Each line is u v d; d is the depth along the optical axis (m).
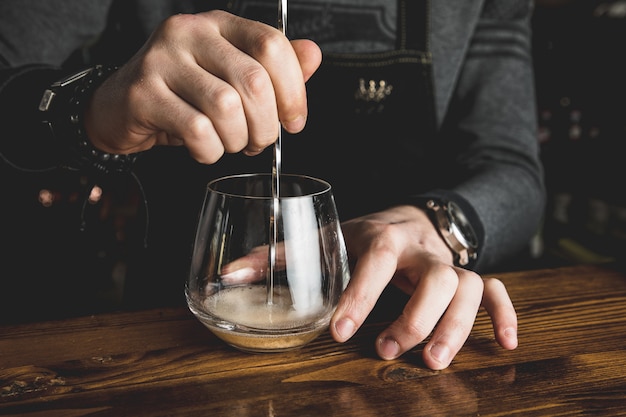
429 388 0.45
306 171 0.82
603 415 0.42
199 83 0.46
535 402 0.43
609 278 0.61
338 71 0.80
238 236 0.45
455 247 0.60
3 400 0.43
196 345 0.49
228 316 0.45
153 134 0.53
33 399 0.43
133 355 0.48
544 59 1.42
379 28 0.81
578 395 0.44
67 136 0.56
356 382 0.45
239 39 0.47
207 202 0.46
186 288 0.48
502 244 0.69
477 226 0.65
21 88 0.59
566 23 1.41
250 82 0.45
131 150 0.56
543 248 1.44
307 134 0.82
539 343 0.50
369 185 0.84
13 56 0.71
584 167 1.44
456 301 0.50
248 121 0.46
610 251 1.36
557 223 1.51
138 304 0.74
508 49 0.87
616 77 1.36
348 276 0.48
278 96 0.47
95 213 1.30
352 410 0.42
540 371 0.47
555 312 0.55
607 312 0.55
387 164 0.84
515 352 0.49
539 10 1.49
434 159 0.86
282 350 0.48
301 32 0.80
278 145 0.47
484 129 0.83
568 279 0.61
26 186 0.68
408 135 0.84
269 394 0.44
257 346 0.47
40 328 0.51
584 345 0.50
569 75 1.41
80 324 0.52
